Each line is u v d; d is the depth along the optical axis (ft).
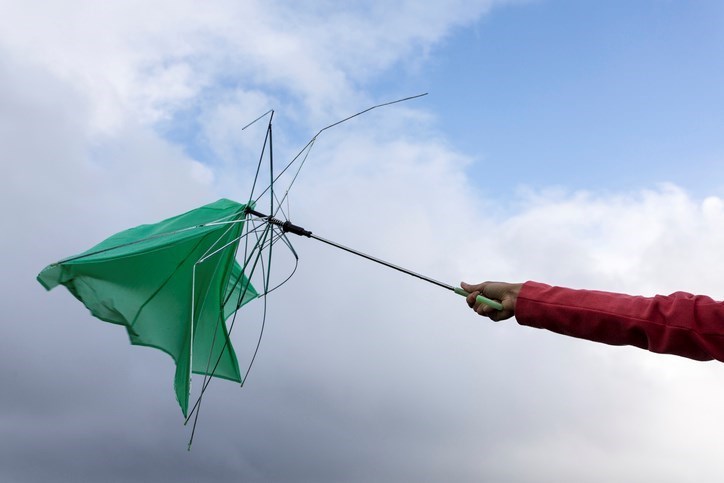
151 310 13.61
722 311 6.34
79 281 12.94
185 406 13.50
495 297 8.12
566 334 7.32
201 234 13.26
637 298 6.96
